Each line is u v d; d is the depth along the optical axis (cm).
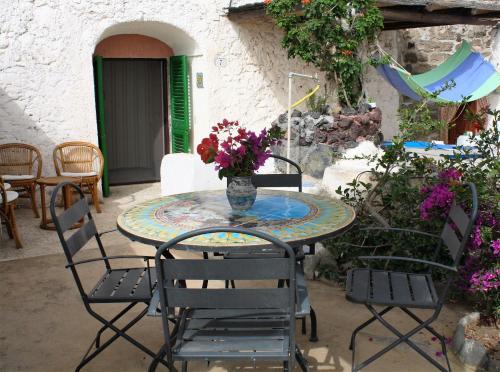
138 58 836
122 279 297
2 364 303
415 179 416
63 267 461
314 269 420
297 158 733
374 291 277
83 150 716
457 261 253
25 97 677
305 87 880
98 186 718
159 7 743
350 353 310
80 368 291
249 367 296
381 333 334
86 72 707
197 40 778
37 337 335
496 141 398
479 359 291
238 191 295
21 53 666
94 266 462
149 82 912
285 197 338
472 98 917
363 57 904
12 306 382
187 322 242
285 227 268
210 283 414
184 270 212
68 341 330
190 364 300
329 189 475
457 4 774
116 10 714
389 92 980
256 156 290
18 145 664
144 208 314
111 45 808
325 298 387
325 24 736
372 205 420
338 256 414
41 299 394
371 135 761
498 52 1041
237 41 809
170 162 527
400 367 295
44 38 677
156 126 920
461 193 330
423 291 277
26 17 663
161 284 213
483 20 885
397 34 992
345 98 821
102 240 539
